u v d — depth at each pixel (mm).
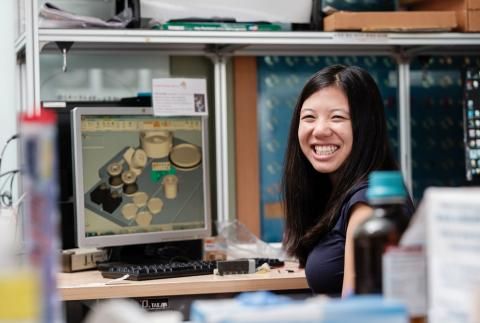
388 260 1043
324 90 2357
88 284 2324
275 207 3525
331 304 920
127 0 2990
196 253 2930
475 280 935
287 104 3545
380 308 907
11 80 3326
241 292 2367
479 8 3184
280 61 3535
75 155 2633
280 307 917
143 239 2756
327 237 2264
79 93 3352
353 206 2176
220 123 3297
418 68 3668
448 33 3189
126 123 2742
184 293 2332
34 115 914
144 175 2775
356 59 3633
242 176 3494
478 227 936
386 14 3125
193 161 2865
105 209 2701
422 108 3680
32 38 2795
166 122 2814
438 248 977
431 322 989
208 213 2895
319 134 2324
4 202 3014
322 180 2459
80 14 3328
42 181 896
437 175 3699
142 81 3422
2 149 3301
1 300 843
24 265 969
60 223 2793
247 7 3109
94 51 3270
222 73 3330
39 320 880
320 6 3195
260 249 2889
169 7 3033
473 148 3230
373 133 2332
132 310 941
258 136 3516
